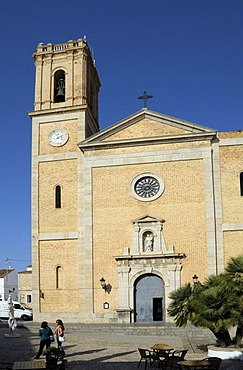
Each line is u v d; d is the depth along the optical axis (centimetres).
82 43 4112
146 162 3734
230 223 3538
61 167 3900
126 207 3706
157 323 3472
